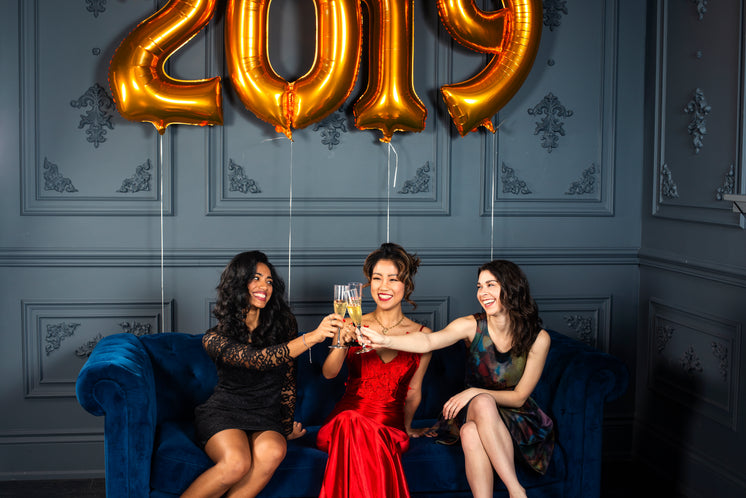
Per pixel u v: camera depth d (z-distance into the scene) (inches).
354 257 139.2
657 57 139.9
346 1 120.5
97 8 130.3
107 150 132.1
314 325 139.3
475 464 99.9
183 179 134.3
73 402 134.3
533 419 108.3
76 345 134.1
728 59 118.6
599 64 144.4
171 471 100.7
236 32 120.6
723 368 121.3
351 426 100.5
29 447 133.6
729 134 118.5
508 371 109.4
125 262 133.6
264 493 102.7
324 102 122.4
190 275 135.8
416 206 140.8
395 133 139.2
